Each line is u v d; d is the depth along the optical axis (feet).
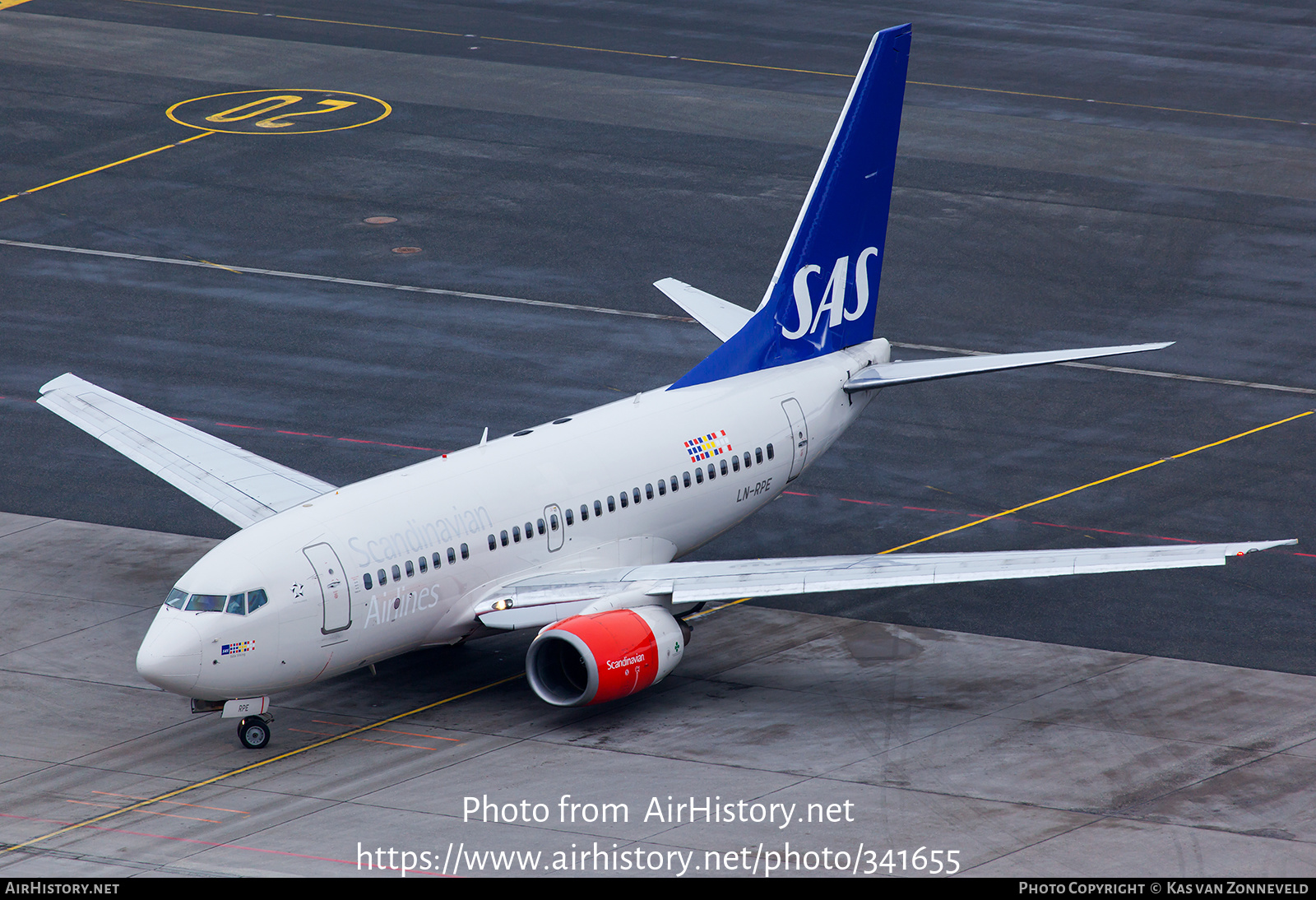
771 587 246.06
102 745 243.19
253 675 232.94
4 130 544.21
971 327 415.23
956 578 240.32
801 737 245.45
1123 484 338.34
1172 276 447.01
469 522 252.01
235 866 208.33
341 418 363.76
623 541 270.05
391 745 244.01
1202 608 290.76
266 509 273.33
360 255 457.68
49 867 207.82
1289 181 517.96
